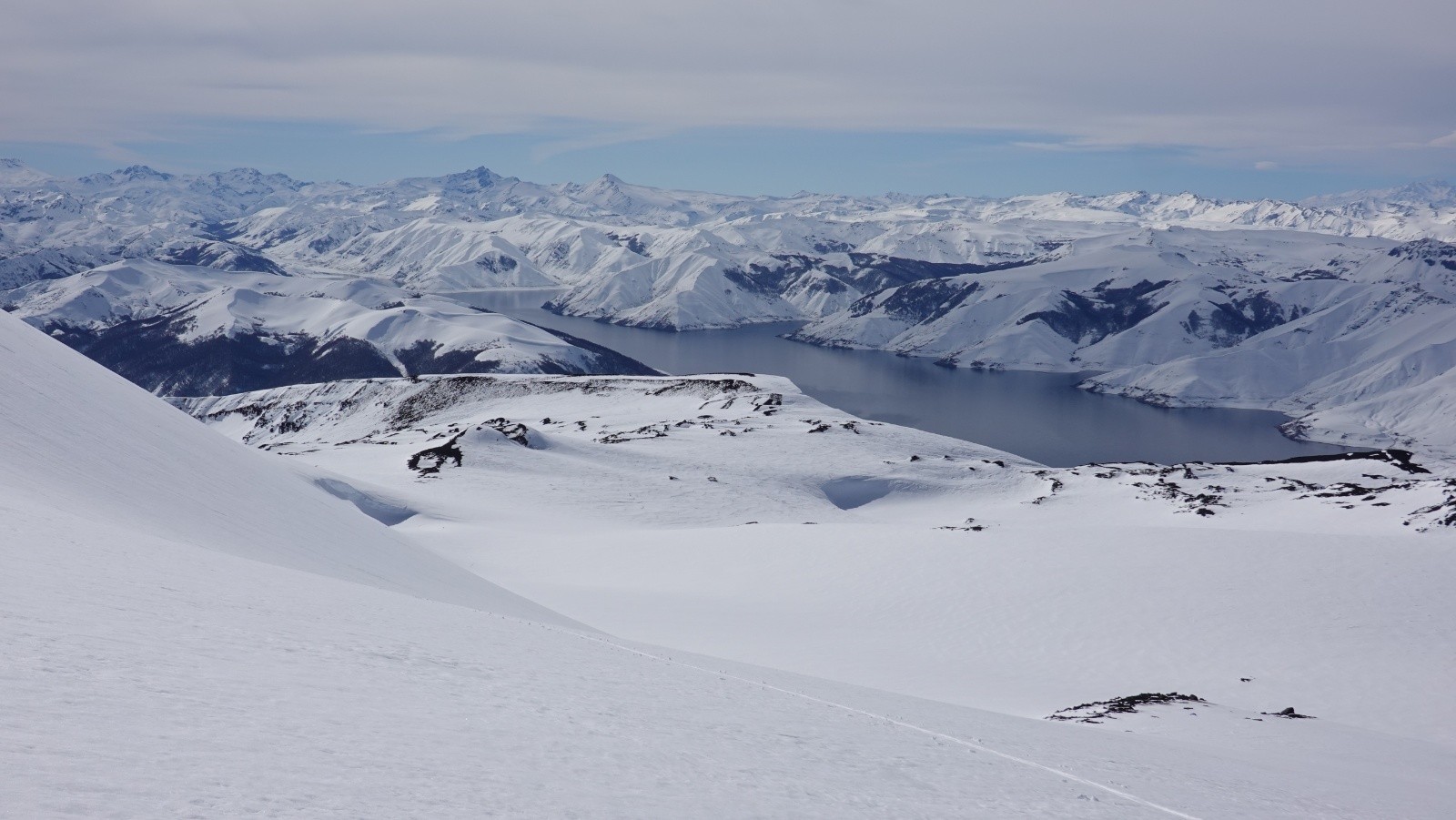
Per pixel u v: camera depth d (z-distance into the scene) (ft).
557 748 29.30
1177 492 317.63
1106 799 41.11
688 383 585.22
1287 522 260.01
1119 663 131.03
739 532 224.94
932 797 34.60
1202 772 55.52
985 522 297.53
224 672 28.76
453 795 21.86
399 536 155.53
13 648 24.95
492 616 72.74
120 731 20.70
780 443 423.23
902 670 122.31
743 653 127.44
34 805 15.03
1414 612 142.92
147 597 37.55
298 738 23.70
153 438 106.63
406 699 31.40
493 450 367.25
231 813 17.30
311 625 41.14
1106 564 171.42
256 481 120.57
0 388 86.58
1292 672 125.18
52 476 70.18
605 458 380.17
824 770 35.42
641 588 184.75
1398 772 72.18
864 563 188.03
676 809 25.36
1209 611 147.84
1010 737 57.98
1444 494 247.09
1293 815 45.16
